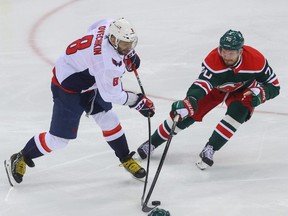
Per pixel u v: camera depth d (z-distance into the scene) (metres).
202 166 14.61
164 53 24.28
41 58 23.75
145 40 25.92
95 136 16.75
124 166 14.05
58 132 13.12
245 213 12.45
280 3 31.88
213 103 14.83
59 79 12.84
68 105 12.91
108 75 12.06
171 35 26.56
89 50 12.27
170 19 29.02
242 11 30.34
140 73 22.06
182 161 15.23
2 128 17.25
